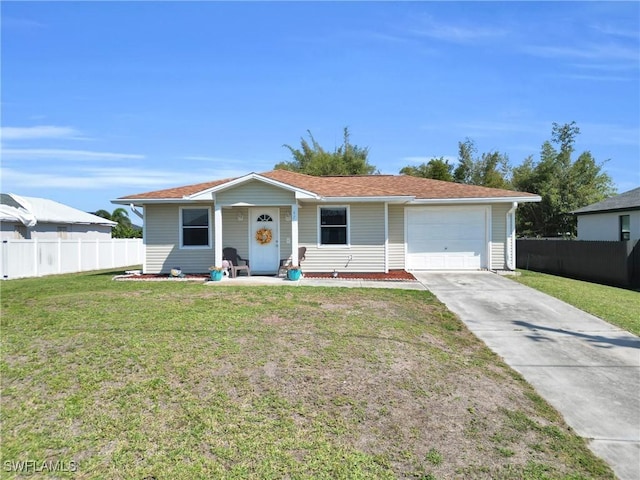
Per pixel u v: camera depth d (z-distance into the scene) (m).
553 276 16.47
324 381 5.37
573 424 4.90
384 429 4.45
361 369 5.75
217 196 14.26
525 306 10.44
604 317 9.52
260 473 3.71
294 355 6.09
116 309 8.75
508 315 9.62
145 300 9.78
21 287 13.20
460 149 44.50
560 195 29.69
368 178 20.14
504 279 14.42
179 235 16.09
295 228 14.12
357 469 3.80
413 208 16.67
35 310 8.83
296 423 4.46
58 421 4.44
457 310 9.98
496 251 16.56
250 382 5.26
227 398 4.88
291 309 8.81
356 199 14.98
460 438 4.38
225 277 14.30
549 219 29.88
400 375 5.67
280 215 15.84
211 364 5.71
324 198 14.84
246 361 5.83
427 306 10.02
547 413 5.11
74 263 21.50
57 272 20.25
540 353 7.25
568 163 30.70
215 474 3.69
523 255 22.84
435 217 16.66
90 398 4.86
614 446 4.45
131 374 5.42
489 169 43.31
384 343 6.79
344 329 7.42
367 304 9.61
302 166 45.38
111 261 24.80
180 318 7.95
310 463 3.86
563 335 8.24
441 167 38.72
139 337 6.75
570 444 4.43
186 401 4.80
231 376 5.39
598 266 16.58
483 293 11.90
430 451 4.12
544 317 9.49
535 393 5.69
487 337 8.06
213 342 6.53
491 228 16.53
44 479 3.63
